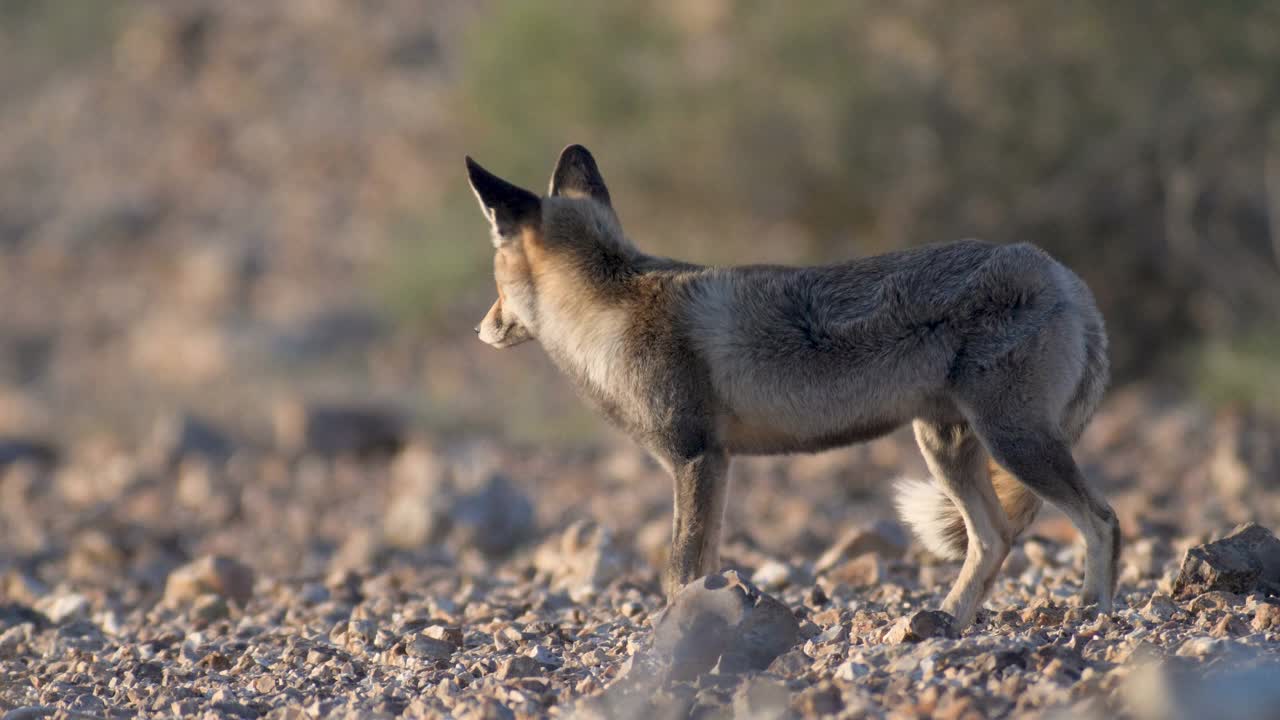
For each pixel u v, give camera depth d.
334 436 27.92
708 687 7.80
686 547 9.80
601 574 13.25
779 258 34.38
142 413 37.12
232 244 49.78
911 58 32.53
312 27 63.84
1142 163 31.33
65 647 11.85
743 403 9.86
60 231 55.09
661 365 9.99
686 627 8.40
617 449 26.33
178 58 65.38
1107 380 9.77
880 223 33.50
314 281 47.16
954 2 31.41
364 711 7.89
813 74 32.28
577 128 34.81
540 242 10.66
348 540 18.45
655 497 19.97
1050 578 11.81
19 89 68.50
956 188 32.09
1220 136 30.80
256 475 25.33
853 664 7.77
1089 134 31.22
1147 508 16.00
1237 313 31.12
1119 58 30.58
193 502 23.00
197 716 8.41
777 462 22.69
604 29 34.28
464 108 38.12
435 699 8.14
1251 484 17.72
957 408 9.48
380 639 10.54
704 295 10.01
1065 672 7.34
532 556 15.89
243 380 40.12
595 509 19.34
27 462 28.95
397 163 52.38
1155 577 11.89
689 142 33.62
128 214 55.16
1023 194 31.62
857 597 11.66
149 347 44.91
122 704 9.16
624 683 8.03
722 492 9.94
